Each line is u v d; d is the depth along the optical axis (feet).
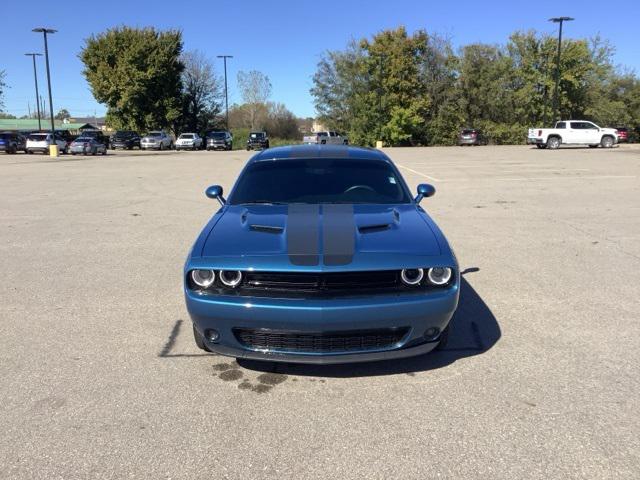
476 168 70.18
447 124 175.42
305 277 10.82
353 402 10.85
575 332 14.42
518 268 20.86
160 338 14.26
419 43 164.25
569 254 23.06
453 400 10.87
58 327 15.06
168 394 11.23
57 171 72.69
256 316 10.77
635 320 15.29
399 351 11.13
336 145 18.48
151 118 183.42
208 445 9.41
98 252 24.12
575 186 48.16
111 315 15.99
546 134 119.65
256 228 12.58
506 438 9.52
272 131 246.27
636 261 21.81
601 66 179.63
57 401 10.94
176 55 188.14
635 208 35.24
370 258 11.00
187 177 63.05
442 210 35.42
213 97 213.46
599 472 8.59
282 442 9.48
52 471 8.73
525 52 176.96
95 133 157.17
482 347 13.48
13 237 27.53
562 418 10.15
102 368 12.48
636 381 11.62
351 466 8.80
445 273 11.25
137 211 36.17
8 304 17.03
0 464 8.91
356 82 175.63
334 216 13.14
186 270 11.44
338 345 11.03
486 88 177.17
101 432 9.82
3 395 11.19
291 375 12.09
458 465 8.79
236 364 12.67
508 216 32.86
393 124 167.22
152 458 9.05
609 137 120.06
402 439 9.53
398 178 16.08
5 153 130.21
